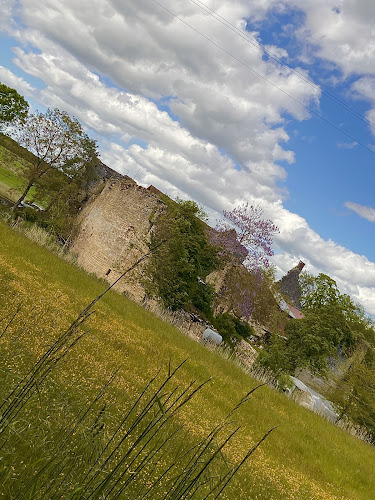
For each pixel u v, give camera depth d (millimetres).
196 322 36156
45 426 3529
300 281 77625
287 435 15406
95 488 2719
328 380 39219
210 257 41250
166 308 33656
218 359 21984
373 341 56719
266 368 30875
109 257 39750
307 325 40094
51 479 2906
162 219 37031
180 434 6930
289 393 27906
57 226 48188
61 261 22453
